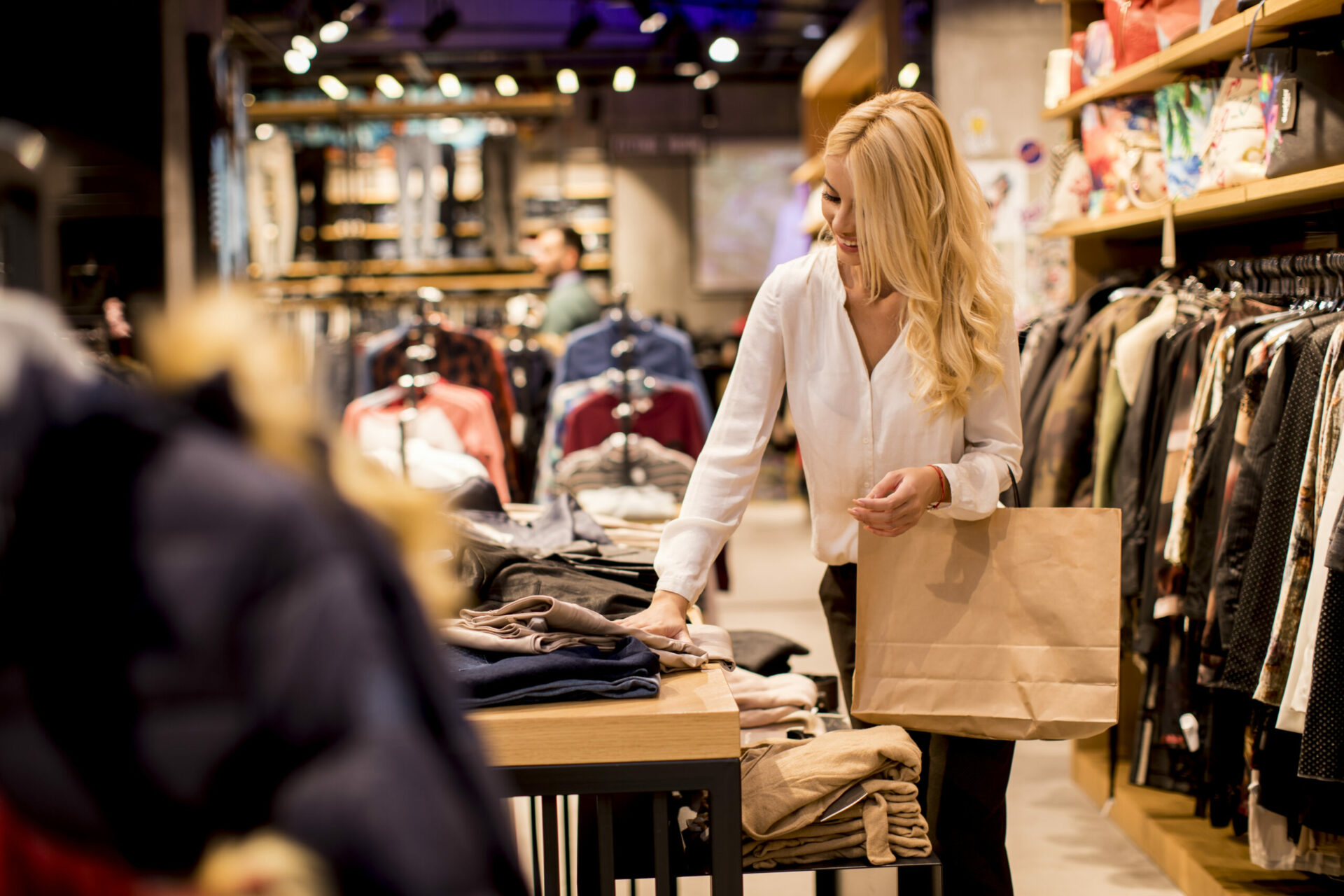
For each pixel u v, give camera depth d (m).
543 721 1.40
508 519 2.59
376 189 8.87
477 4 8.64
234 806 0.57
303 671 0.57
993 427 1.70
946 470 1.58
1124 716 3.43
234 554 0.58
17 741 0.57
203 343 0.66
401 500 0.71
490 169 8.09
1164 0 2.85
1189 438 2.62
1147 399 2.85
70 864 0.57
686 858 1.65
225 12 4.78
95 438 0.59
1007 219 5.21
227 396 0.64
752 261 10.69
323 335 7.00
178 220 4.27
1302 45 2.35
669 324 8.24
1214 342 2.60
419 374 3.78
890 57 5.44
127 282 4.23
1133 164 3.11
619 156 10.57
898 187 1.57
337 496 0.64
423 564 0.72
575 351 4.15
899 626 1.67
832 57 7.01
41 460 0.59
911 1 6.23
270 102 7.38
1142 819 2.90
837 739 1.67
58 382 0.62
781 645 2.41
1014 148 5.20
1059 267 4.61
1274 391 2.27
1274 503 2.21
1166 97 2.88
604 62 8.72
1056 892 2.65
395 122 8.02
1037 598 1.63
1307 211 2.70
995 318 1.65
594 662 1.48
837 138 1.63
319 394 0.74
